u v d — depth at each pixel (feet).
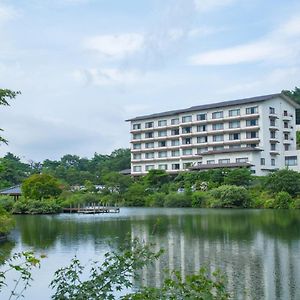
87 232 124.36
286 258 76.64
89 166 465.88
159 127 354.74
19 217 192.75
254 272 65.87
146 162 366.02
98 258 79.51
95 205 242.17
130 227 135.85
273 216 164.96
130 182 309.22
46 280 61.93
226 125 311.47
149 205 274.77
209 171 278.87
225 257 78.23
